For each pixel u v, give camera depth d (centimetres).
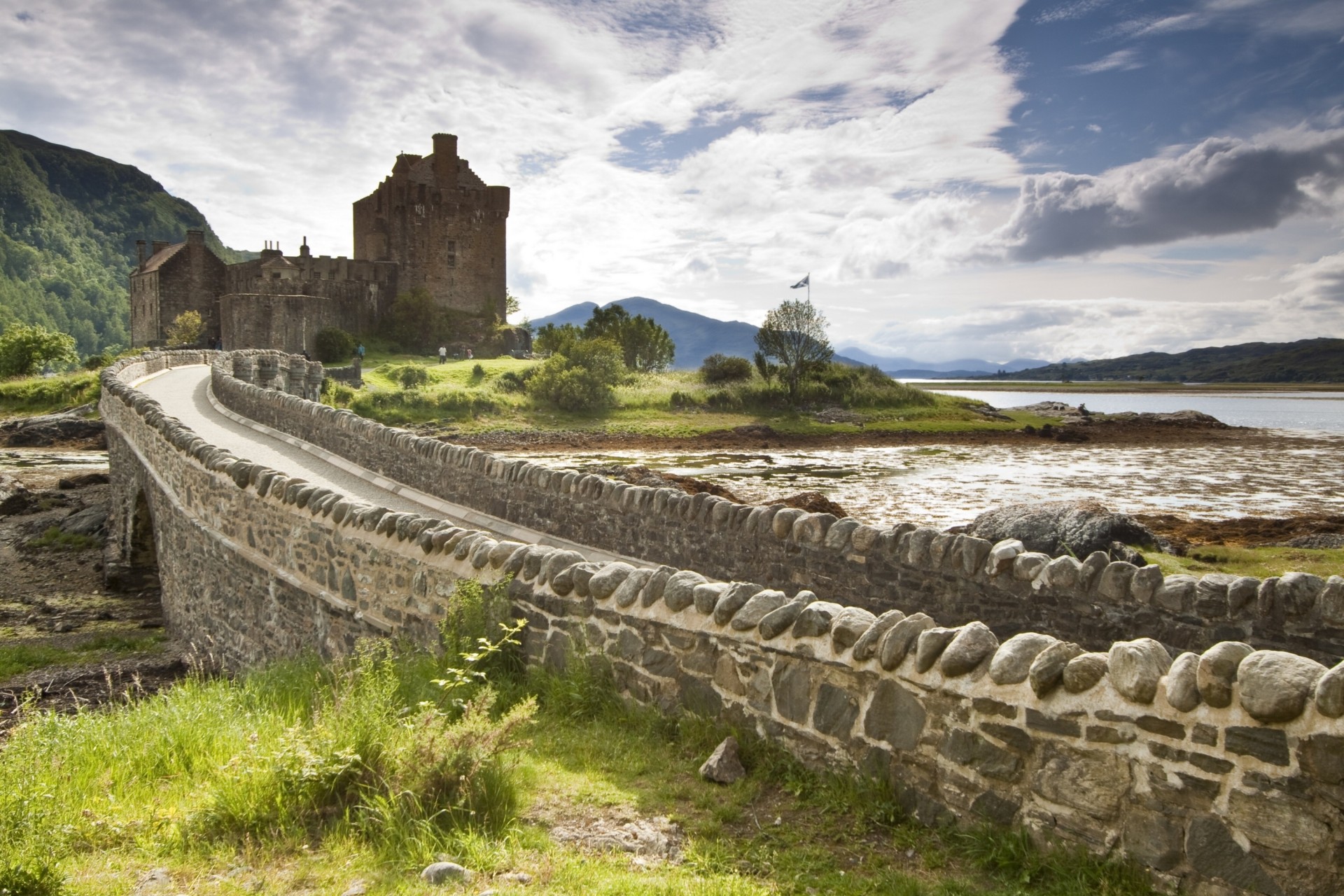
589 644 732
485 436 6600
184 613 1702
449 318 11244
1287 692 392
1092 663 458
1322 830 381
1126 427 8012
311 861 486
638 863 482
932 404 8950
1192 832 415
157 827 534
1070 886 434
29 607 2195
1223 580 784
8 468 4475
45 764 622
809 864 481
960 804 495
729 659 629
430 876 457
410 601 926
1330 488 4156
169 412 3030
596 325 11631
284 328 8981
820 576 1042
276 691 863
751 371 9338
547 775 598
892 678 534
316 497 1132
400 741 579
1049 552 1877
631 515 1324
